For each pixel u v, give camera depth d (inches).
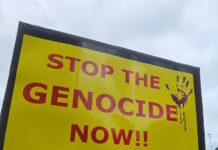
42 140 43.0
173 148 52.0
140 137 50.0
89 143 45.7
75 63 49.2
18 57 45.3
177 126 53.9
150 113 52.4
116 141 47.8
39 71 46.3
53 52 48.2
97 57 51.3
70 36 50.2
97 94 49.1
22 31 46.9
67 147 44.2
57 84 46.9
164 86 55.5
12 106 42.7
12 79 43.9
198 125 55.8
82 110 47.1
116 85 51.2
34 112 43.9
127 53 54.1
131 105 51.3
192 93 57.8
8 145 40.8
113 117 49.0
